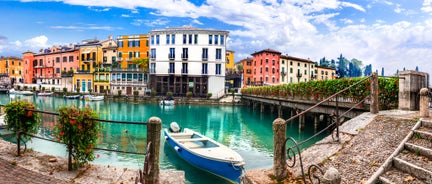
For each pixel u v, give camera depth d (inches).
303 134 876.0
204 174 488.4
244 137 848.3
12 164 275.0
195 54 2389.3
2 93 3196.4
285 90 1086.4
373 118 347.6
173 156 585.9
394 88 455.2
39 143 630.5
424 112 325.1
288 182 253.4
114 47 2832.2
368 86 538.6
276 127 263.0
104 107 1814.7
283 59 3223.4
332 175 162.6
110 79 2669.8
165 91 2469.2
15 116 303.9
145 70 2549.2
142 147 652.7
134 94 2384.4
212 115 1466.5
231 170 441.4
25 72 3683.6
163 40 2448.3
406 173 226.5
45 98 2519.7
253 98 1718.8
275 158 265.6
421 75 409.4
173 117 1365.7
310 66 3489.2
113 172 269.7
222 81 2413.9
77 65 3097.9
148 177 236.1
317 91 772.6
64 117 263.4
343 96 631.2
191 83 2423.7
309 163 289.1
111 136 772.0
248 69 3294.8
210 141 573.3
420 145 252.4
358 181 233.0
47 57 3425.2
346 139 315.6
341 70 5698.8
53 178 249.6
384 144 276.2
